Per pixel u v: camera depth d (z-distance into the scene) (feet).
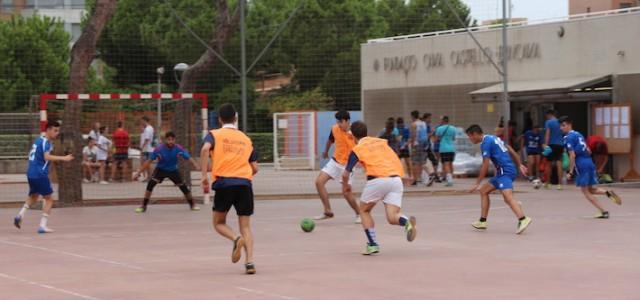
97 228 61.11
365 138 48.57
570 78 111.65
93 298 35.68
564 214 67.41
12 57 168.35
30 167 58.59
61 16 235.61
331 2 182.80
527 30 117.80
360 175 110.32
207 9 182.60
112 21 184.03
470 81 124.88
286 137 132.16
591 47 108.99
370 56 138.31
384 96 136.56
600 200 79.20
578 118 107.86
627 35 104.42
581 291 36.58
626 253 47.29
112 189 96.22
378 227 59.93
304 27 182.09
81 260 46.01
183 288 37.68
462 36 126.11
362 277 40.19
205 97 81.76
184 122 86.38
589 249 48.80
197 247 50.85
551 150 92.43
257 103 175.11
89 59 80.48
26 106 166.61
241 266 43.65
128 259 46.21
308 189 93.56
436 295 35.88
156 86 185.16
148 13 185.88
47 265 44.42
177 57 182.50
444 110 128.26
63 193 79.15
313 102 174.60
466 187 95.09
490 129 121.49
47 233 58.29
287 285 38.27
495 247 49.78
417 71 131.95
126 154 107.24
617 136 100.42
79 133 79.92
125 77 187.52
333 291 36.83
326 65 180.86
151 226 62.18
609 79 104.01
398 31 181.78
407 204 77.41
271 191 90.99
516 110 114.21
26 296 36.24
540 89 104.53
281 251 48.75
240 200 41.63
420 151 98.27
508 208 72.38
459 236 54.80
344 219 65.31
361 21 182.50
